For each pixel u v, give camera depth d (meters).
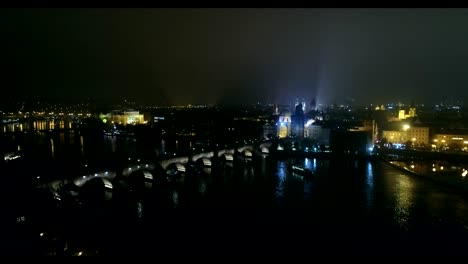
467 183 189.38
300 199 168.12
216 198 169.88
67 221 125.69
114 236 119.88
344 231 128.25
